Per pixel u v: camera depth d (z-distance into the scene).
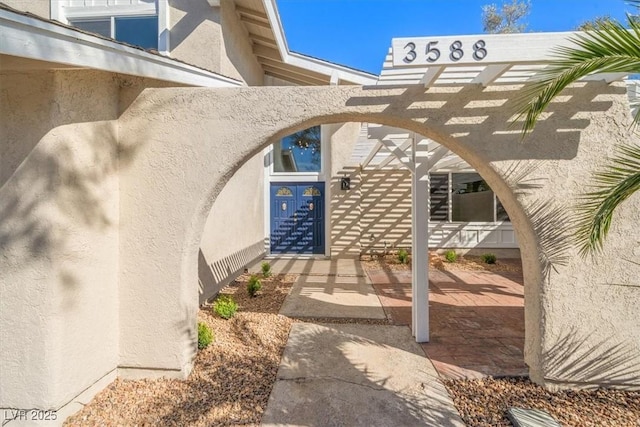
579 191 4.16
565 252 4.18
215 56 7.45
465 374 4.59
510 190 4.24
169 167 4.39
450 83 4.25
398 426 3.57
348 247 13.38
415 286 5.71
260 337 5.72
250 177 11.12
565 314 4.20
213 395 4.08
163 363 4.39
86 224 3.84
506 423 3.61
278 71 11.94
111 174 4.26
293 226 13.81
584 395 4.11
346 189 13.41
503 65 3.65
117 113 4.38
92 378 3.97
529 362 4.47
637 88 4.87
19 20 2.61
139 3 7.56
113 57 3.46
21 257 3.46
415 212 5.71
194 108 4.38
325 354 5.14
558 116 4.18
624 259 4.14
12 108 3.46
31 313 3.46
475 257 13.50
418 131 4.61
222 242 8.51
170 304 4.39
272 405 3.89
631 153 3.53
